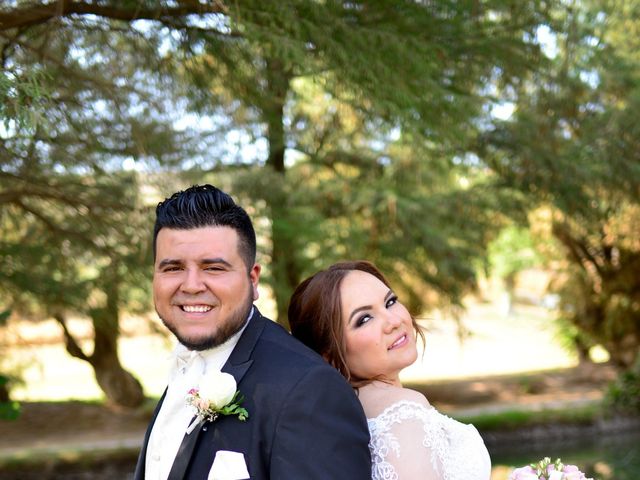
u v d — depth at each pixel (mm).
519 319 22016
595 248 13117
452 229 10648
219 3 3199
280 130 6926
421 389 13172
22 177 4895
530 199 10047
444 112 4098
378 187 10555
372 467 1921
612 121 8516
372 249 10758
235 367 1753
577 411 10633
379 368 2109
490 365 16438
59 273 7516
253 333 1805
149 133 5340
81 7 3559
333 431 1655
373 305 2127
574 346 14914
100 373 11289
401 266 11617
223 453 1660
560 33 5203
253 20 3449
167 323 1787
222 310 1748
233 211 1774
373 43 3625
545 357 17406
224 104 4949
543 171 9070
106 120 4781
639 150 8898
